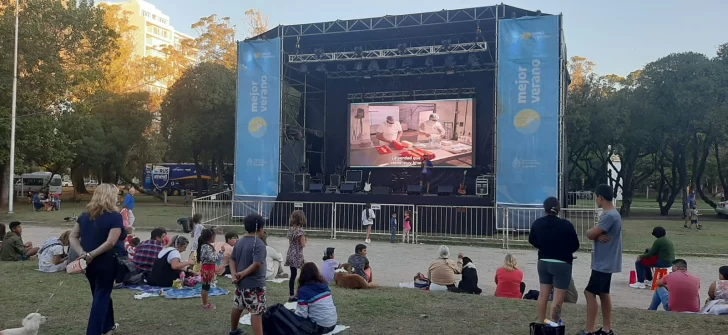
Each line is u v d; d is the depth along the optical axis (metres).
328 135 26.70
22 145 28.42
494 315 7.14
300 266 8.41
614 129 29.59
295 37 23.39
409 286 10.12
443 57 23.83
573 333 6.27
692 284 7.88
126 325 6.53
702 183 59.66
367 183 24.23
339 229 20.28
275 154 22.48
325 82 26.55
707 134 29.56
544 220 6.09
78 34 29.27
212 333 6.24
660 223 25.66
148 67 48.06
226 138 35.75
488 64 23.52
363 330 6.38
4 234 12.28
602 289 5.82
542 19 18.92
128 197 16.50
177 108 35.00
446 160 23.89
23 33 26.97
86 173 47.62
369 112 25.05
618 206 38.28
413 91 25.31
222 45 44.22
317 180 24.95
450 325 6.62
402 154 24.50
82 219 5.26
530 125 18.95
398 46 22.55
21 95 27.47
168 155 50.09
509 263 9.09
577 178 45.78
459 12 20.89
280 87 22.56
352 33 22.80
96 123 36.66
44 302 7.66
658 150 33.72
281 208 21.41
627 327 6.50
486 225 18.38
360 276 9.38
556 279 5.95
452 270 9.70
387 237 19.12
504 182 19.17
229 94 34.44
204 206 21.25
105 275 5.22
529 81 19.03
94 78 29.75
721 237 19.59
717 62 28.86
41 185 52.69
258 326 5.68
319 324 6.07
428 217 19.33
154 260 9.37
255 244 5.73
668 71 27.98
